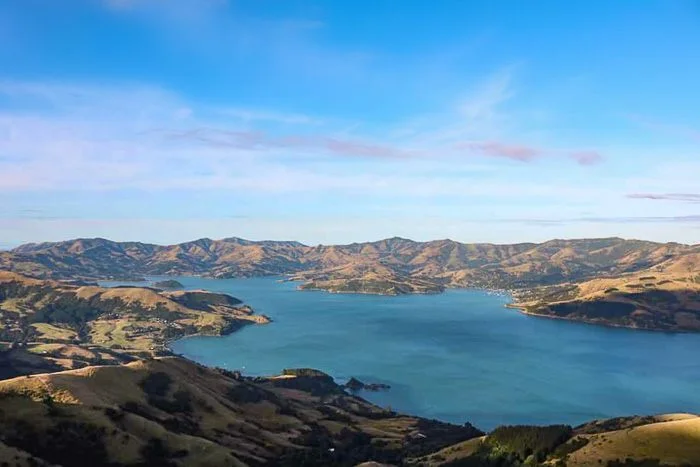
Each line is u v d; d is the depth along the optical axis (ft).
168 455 492.95
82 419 497.87
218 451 521.24
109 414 522.88
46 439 455.22
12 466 387.96
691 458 419.74
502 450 548.72
